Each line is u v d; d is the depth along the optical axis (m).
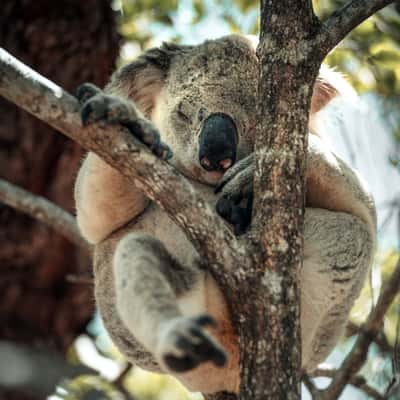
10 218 12.82
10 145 12.88
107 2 13.09
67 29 12.85
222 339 7.77
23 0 12.84
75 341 13.88
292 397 6.52
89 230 8.53
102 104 6.68
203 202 6.68
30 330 13.02
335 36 7.23
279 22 7.20
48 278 13.11
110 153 6.71
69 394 8.89
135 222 8.53
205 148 8.38
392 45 12.31
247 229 7.08
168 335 5.91
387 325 12.12
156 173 6.67
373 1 7.34
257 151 7.02
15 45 12.81
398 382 8.47
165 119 9.06
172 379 14.83
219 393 8.30
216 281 6.79
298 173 6.93
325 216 8.05
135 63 9.34
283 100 7.02
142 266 6.84
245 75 8.95
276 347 6.59
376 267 11.05
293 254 6.78
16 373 6.66
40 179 12.95
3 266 12.95
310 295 7.89
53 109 6.70
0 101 12.95
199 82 8.91
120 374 11.70
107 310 8.76
